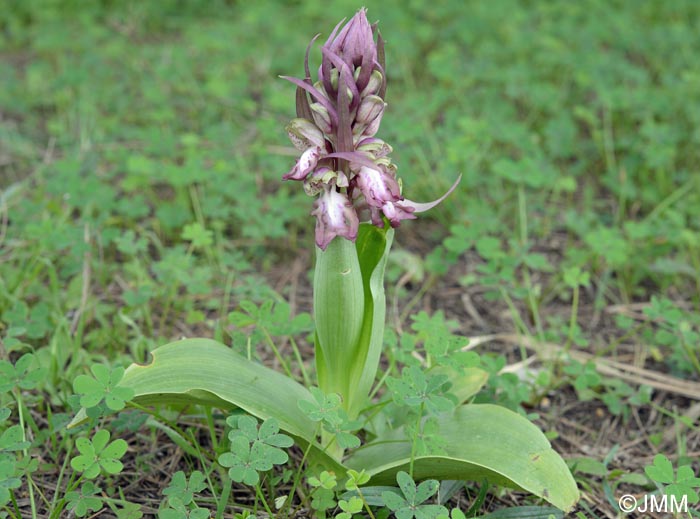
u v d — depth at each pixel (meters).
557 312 0.80
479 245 0.77
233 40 1.31
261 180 0.97
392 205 0.50
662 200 0.94
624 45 1.30
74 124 1.04
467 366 0.54
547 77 1.25
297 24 1.41
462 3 1.45
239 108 1.10
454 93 1.15
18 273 0.74
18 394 0.57
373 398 0.64
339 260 0.51
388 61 1.27
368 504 0.52
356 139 0.51
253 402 0.52
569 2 1.48
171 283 0.75
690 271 0.81
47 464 0.57
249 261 0.85
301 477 0.58
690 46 1.31
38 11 1.36
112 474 0.58
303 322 0.62
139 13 1.44
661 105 1.05
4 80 1.15
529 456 0.51
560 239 0.90
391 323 0.76
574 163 1.05
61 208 0.86
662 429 0.67
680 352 0.71
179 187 0.87
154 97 1.07
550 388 0.68
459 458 0.51
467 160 0.96
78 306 0.73
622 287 0.82
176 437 0.57
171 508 0.53
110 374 0.50
